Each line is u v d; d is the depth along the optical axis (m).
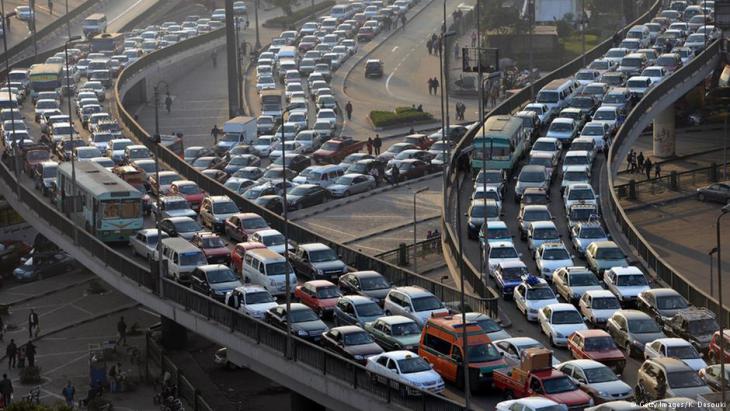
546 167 199.62
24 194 198.50
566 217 181.88
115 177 188.62
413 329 128.38
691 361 121.44
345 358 120.88
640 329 130.62
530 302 141.88
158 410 156.00
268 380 164.38
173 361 172.12
